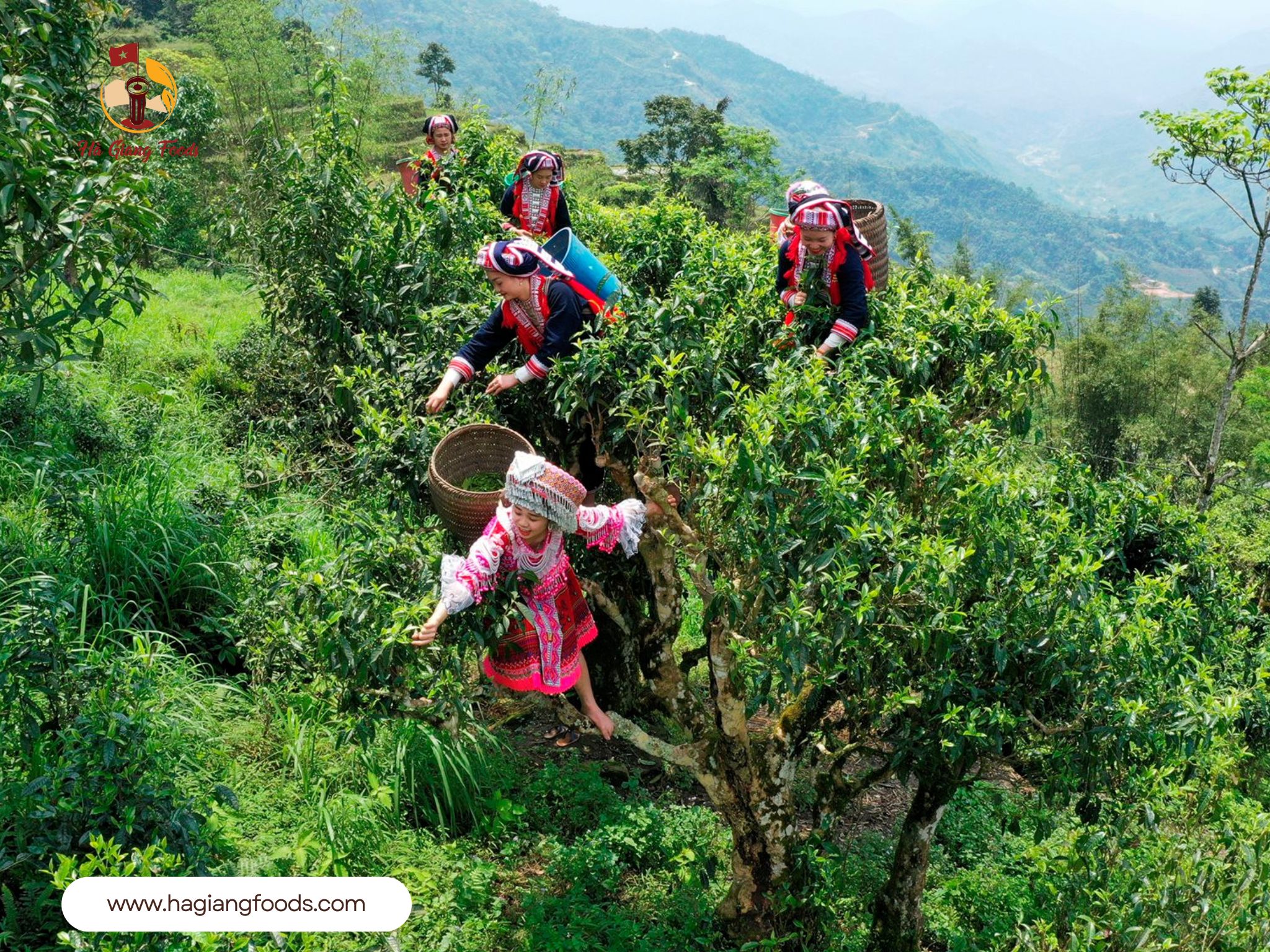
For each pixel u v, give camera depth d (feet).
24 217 14.01
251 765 21.86
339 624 15.89
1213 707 15.92
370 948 17.01
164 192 61.05
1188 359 113.50
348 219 24.16
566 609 16.40
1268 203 49.32
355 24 101.55
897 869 20.65
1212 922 16.55
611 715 18.80
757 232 25.18
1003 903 22.84
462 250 24.08
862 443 15.07
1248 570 41.32
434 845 21.44
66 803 16.47
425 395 20.90
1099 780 16.90
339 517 18.53
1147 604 17.19
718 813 24.72
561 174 24.75
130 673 19.06
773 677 15.81
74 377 32.96
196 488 28.89
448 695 16.96
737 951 20.35
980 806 27.48
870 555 14.96
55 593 19.66
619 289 18.21
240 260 34.47
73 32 19.35
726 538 15.30
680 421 15.80
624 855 22.91
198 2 107.04
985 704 17.04
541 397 20.29
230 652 25.07
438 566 16.51
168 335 43.68
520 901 21.08
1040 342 20.08
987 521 15.76
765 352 18.54
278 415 33.53
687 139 208.23
